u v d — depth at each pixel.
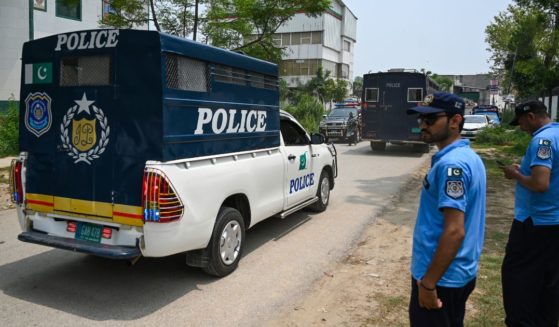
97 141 4.64
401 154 19.03
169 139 4.47
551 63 22.09
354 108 25.19
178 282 5.21
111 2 11.56
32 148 5.03
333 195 10.15
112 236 4.67
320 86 50.41
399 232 7.28
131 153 4.50
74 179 4.79
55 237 4.90
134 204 4.50
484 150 19.84
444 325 2.55
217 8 11.89
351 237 6.98
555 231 3.43
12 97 17.77
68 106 4.77
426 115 2.61
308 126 27.05
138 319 4.33
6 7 18.70
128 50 4.48
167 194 4.38
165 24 11.91
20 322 4.23
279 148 6.64
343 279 5.34
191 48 4.73
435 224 2.53
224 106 5.28
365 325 4.23
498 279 5.23
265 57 12.36
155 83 4.39
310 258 6.04
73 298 4.77
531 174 3.45
